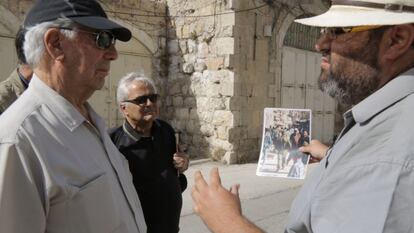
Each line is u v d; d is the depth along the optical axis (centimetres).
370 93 123
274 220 550
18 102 161
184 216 558
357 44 120
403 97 112
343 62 123
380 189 101
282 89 1112
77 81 172
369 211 101
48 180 147
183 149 293
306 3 1138
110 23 175
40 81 165
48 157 150
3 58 793
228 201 127
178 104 1077
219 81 991
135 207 194
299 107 1181
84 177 160
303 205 131
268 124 251
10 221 140
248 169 911
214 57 998
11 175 140
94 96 943
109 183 170
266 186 746
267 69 1055
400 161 101
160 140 281
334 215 109
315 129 1257
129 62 1010
